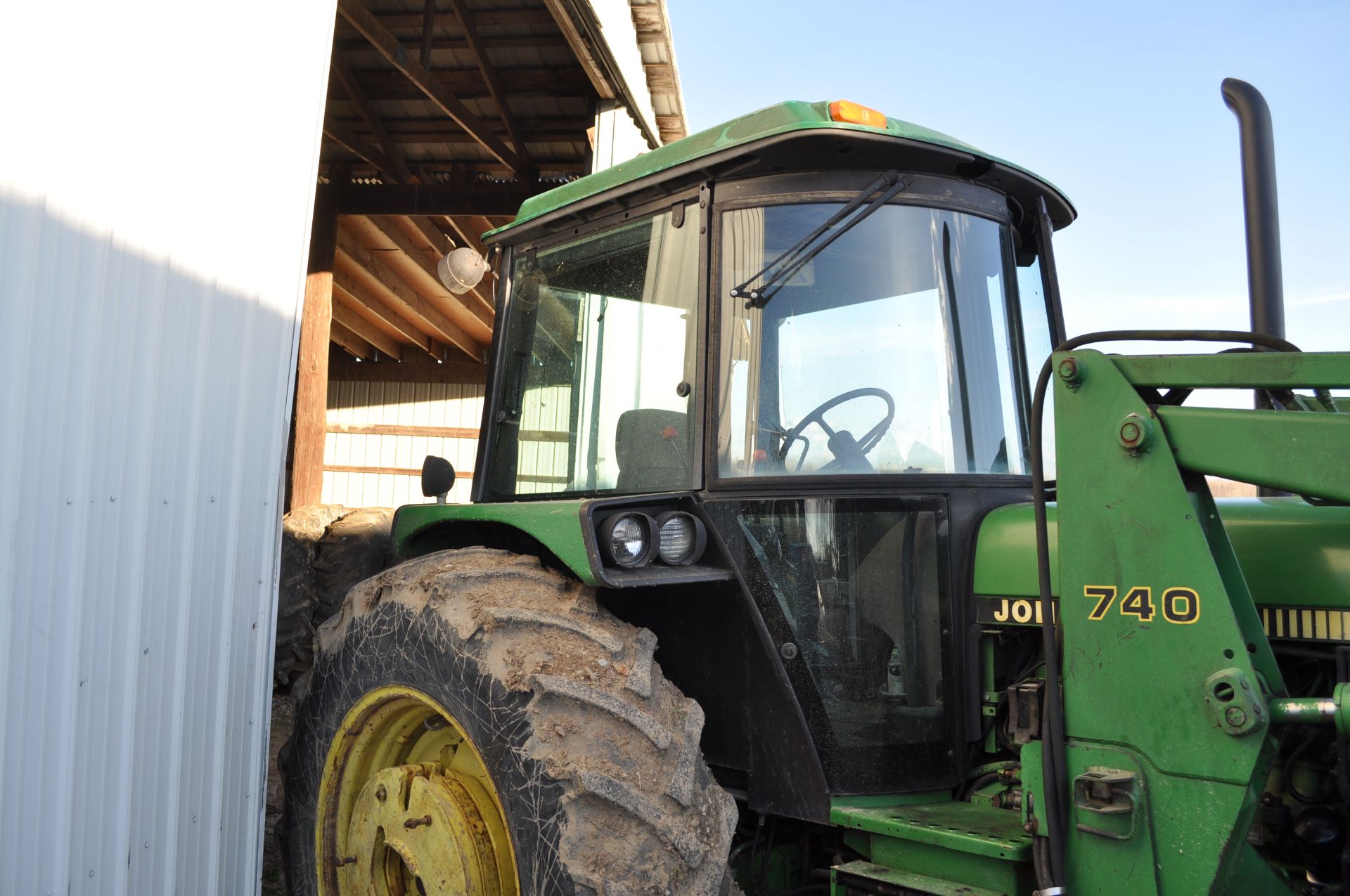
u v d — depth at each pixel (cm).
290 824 284
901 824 225
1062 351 219
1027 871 217
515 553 270
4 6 200
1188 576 197
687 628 264
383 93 878
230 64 260
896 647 246
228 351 262
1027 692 233
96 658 224
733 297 255
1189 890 192
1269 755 192
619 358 281
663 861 204
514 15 768
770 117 246
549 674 219
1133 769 200
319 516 609
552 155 976
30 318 207
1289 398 239
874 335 253
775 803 246
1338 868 208
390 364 1608
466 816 237
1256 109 271
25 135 205
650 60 843
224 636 265
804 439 248
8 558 203
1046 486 279
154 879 241
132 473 232
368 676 260
